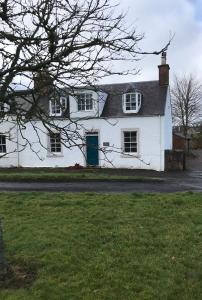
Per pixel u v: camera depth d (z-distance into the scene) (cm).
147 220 1004
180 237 872
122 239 853
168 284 648
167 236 877
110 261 733
